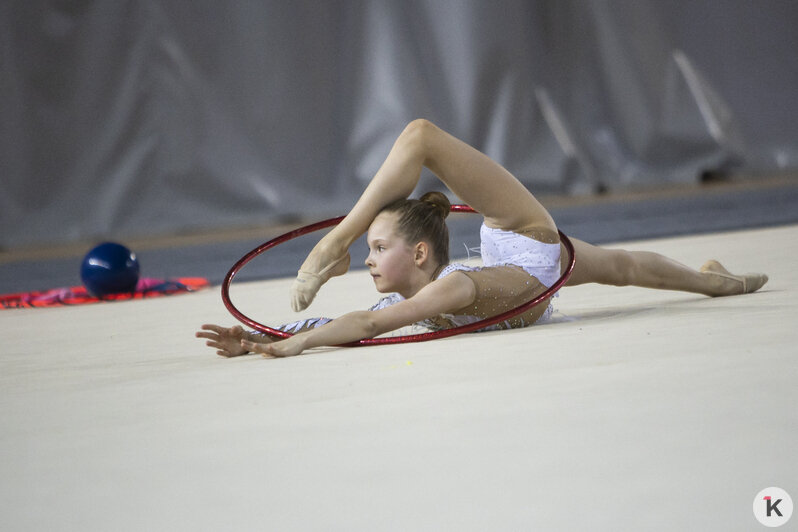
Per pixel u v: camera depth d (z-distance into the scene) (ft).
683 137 113.80
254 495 10.83
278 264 64.34
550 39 111.34
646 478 10.51
